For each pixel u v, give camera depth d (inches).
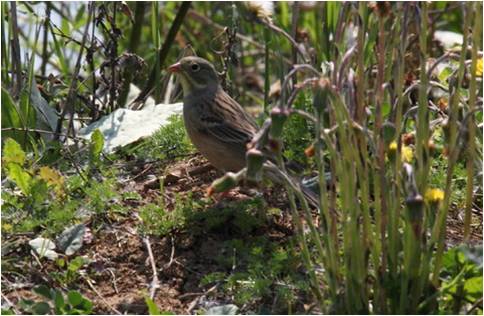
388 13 351.9
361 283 357.7
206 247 424.5
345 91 364.2
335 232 356.8
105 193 446.9
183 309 395.2
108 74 630.5
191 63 494.0
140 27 626.2
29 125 528.7
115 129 531.2
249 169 338.0
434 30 620.1
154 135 509.7
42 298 396.8
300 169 453.1
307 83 342.0
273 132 331.9
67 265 415.8
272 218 438.6
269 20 371.2
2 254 418.6
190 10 699.4
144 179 482.6
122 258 420.8
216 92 494.3
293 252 410.0
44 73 624.7
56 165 492.1
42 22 588.7
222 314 384.8
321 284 393.7
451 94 362.9
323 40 548.4
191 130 491.2
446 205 360.5
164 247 425.4
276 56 597.6
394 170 356.5
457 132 372.8
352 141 347.6
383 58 356.8
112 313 392.8
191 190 468.8
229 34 570.6
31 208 441.4
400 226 392.2
